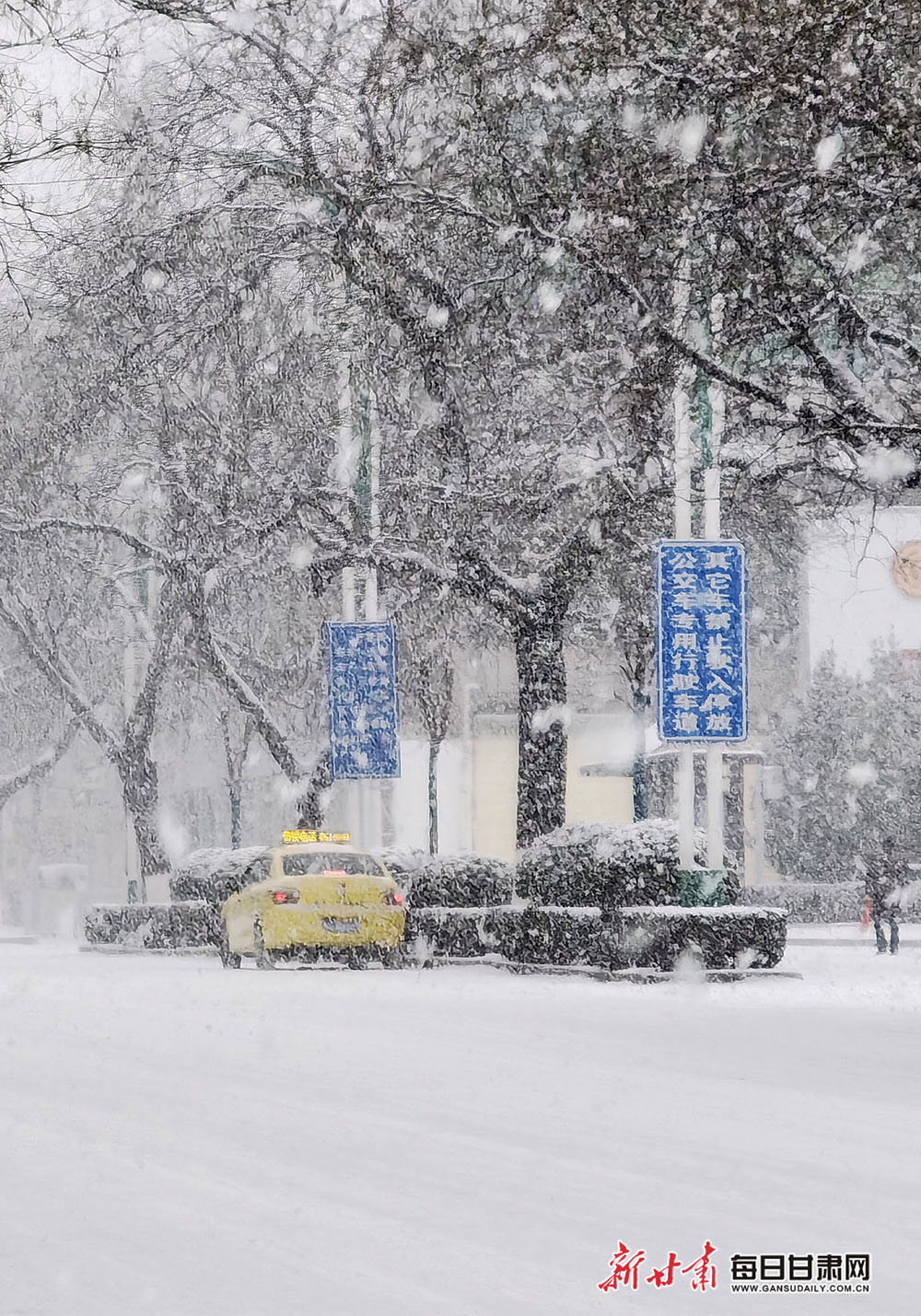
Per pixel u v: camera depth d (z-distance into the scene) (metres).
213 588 108.25
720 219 48.75
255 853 100.69
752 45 47.06
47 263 85.50
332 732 91.62
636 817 113.56
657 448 74.81
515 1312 17.28
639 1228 21.12
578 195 52.03
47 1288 18.45
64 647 129.75
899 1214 21.92
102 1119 29.75
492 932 83.56
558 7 50.62
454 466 84.75
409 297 75.44
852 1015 51.53
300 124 77.12
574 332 65.38
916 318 53.47
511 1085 34.25
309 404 93.12
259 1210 22.28
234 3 74.38
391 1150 26.59
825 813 136.12
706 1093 33.31
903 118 45.56
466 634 112.19
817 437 50.09
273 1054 39.47
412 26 60.75
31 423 100.19
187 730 151.00
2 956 107.06
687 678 69.50
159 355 90.19
